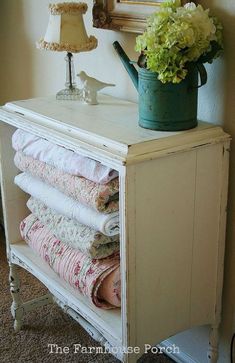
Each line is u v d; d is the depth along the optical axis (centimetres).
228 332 177
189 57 139
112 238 161
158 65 138
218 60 154
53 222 176
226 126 158
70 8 177
